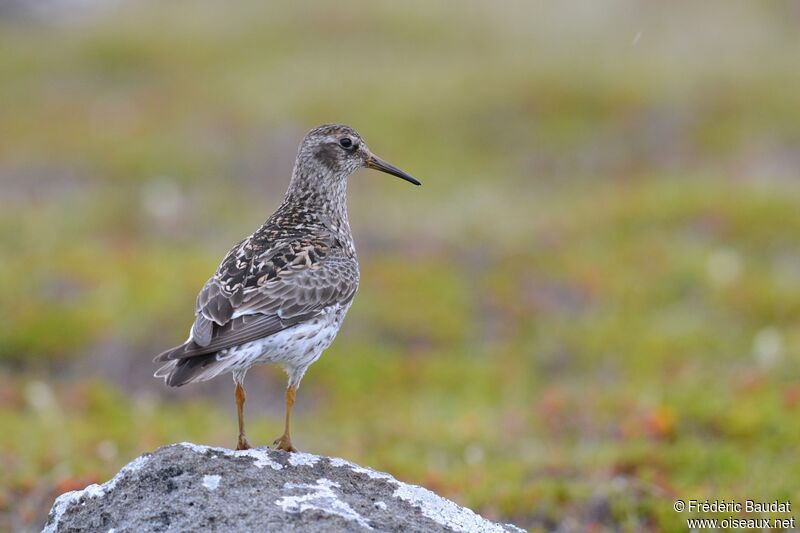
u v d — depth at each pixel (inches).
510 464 491.8
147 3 1525.6
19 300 701.3
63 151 1084.5
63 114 1176.2
